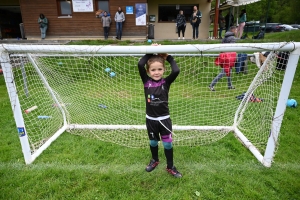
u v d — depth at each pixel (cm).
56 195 222
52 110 386
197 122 371
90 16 1130
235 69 409
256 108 390
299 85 579
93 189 229
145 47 213
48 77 338
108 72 480
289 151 288
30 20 1130
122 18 1070
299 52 212
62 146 306
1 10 1367
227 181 239
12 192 226
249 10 3028
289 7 3553
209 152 291
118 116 395
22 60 409
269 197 218
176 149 298
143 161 273
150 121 225
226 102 429
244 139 311
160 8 1309
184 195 220
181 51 212
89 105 423
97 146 305
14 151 296
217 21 1192
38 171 255
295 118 376
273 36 1250
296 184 232
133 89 496
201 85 455
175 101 439
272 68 254
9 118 399
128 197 219
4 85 636
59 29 1151
